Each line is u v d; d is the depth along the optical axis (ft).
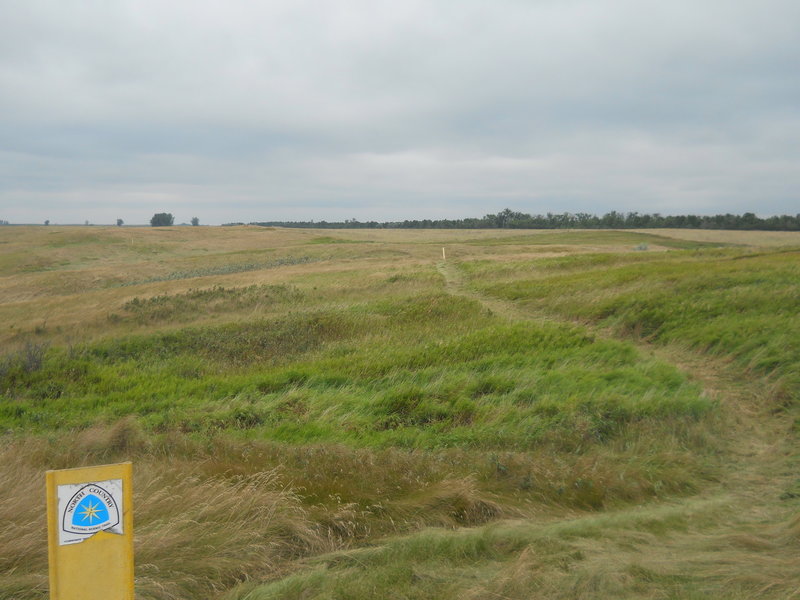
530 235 292.20
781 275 56.65
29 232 333.01
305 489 18.35
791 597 11.80
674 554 14.46
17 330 75.51
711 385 33.73
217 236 296.10
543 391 32.40
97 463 22.49
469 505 17.87
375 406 32.81
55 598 8.87
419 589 12.42
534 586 12.21
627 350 40.11
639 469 21.97
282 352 55.06
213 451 23.36
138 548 13.26
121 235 281.33
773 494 19.98
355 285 92.99
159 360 54.24
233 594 12.45
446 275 105.50
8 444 25.71
